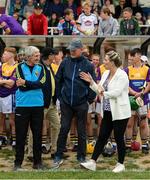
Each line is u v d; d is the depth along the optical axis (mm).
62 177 8320
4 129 11031
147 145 10477
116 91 8562
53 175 8477
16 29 12914
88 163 8867
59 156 9203
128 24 13852
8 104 10664
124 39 12273
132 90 10297
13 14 16969
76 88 9133
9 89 10391
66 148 10602
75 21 15156
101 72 10539
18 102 8969
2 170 9109
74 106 9188
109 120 8859
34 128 9062
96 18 14883
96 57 11039
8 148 10852
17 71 9023
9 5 17797
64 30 14219
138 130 11664
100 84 8883
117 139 8789
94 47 12641
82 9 16188
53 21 16141
